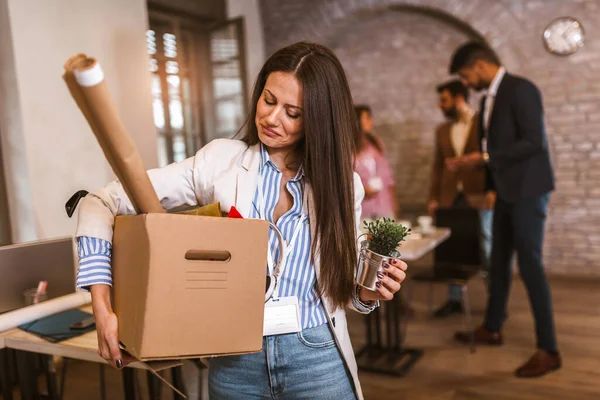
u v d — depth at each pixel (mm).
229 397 1148
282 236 1127
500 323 3205
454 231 3584
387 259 1109
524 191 2857
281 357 1114
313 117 1087
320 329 1155
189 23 4734
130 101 3699
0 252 1712
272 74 1099
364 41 5316
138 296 883
